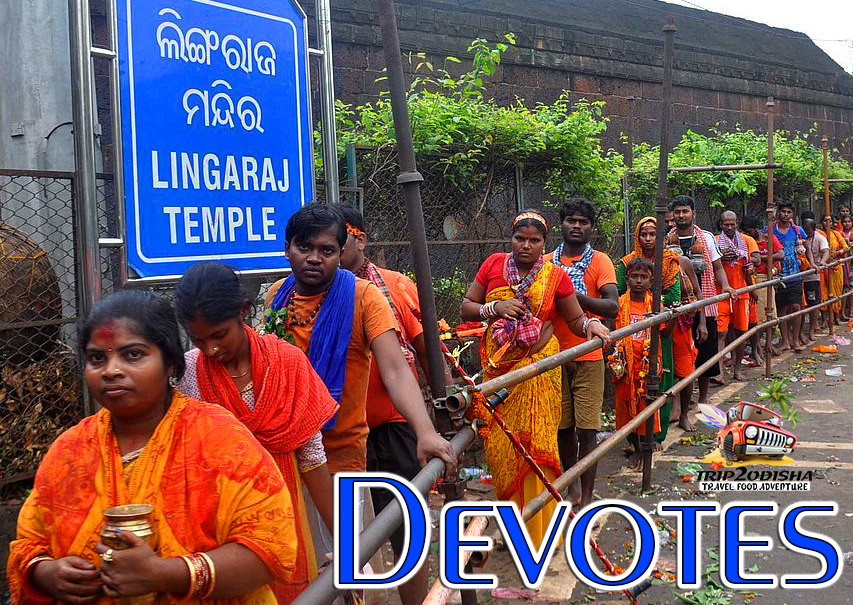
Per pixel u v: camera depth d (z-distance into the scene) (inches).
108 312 68.2
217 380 91.9
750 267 379.6
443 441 105.6
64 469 69.1
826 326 539.5
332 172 193.8
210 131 162.6
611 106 486.0
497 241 272.8
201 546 68.0
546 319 172.7
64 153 184.1
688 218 307.6
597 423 194.7
